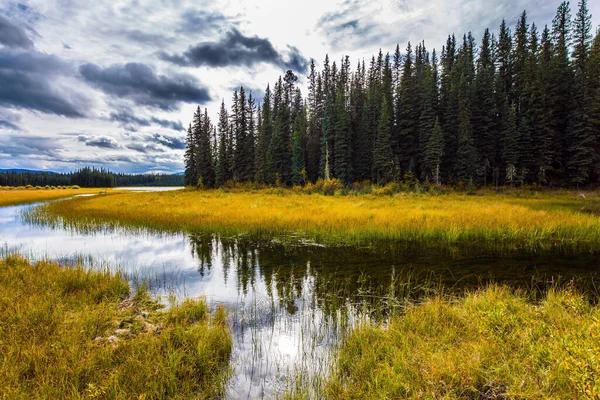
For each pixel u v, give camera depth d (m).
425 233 12.23
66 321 4.72
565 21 44.12
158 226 15.15
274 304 5.97
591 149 32.97
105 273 7.33
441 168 40.78
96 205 26.17
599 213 16.08
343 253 10.12
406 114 45.00
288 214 16.55
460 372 3.09
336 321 5.16
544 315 4.44
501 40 49.28
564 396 2.64
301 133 53.81
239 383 3.52
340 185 37.22
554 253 9.81
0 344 3.75
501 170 39.22
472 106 40.97
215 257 9.82
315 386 3.32
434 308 5.04
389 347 3.94
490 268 8.25
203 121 62.28
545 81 37.81
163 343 4.12
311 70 69.12
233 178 55.41
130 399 3.00
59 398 2.95
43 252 10.62
